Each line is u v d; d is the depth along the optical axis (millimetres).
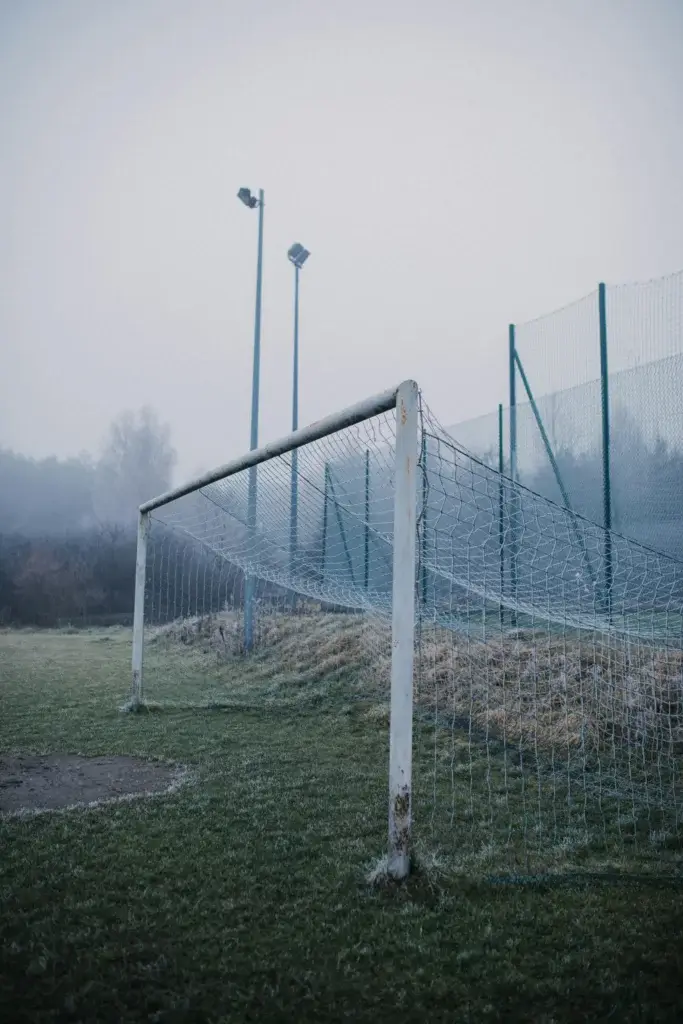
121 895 3115
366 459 5148
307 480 6137
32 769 5445
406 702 3344
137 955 2607
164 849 3705
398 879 3232
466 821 4305
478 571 6344
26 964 2527
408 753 3322
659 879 3340
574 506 9117
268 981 2449
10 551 28078
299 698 8352
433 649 8344
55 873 3361
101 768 5480
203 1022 2229
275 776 5199
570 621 5949
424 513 4160
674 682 6188
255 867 3465
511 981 2447
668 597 6828
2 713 7668
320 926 2854
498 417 10633
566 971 2535
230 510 8023
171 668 11289
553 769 5312
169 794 4719
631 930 2836
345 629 11062
